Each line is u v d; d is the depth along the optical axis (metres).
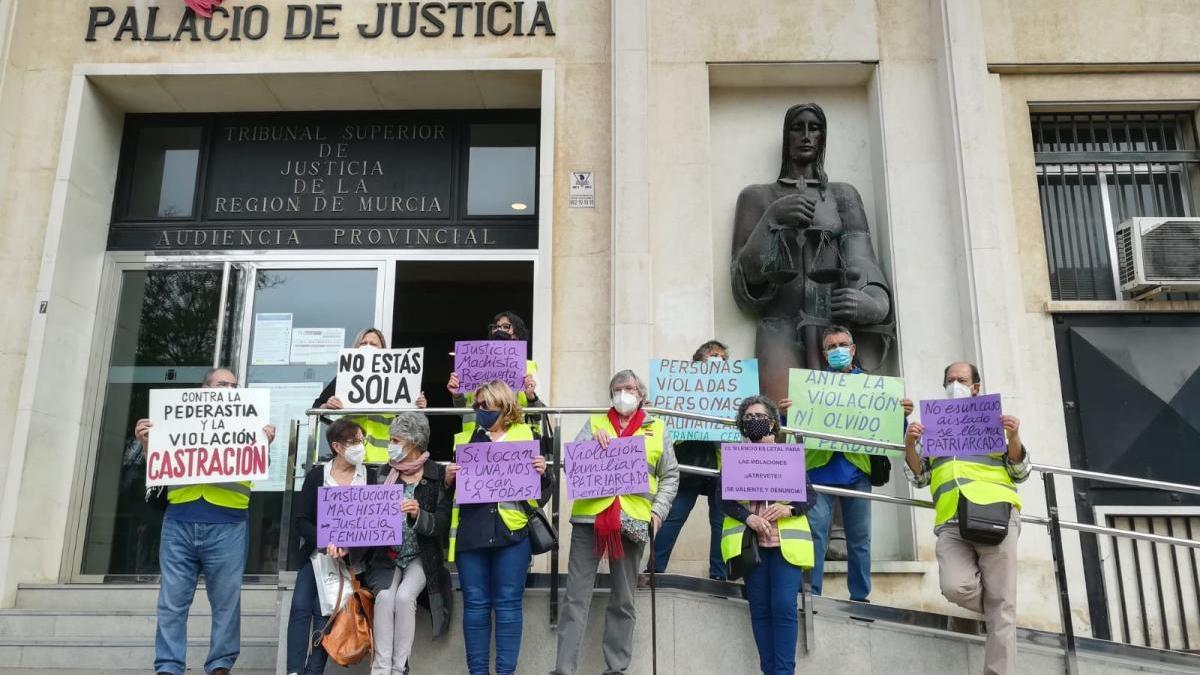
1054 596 6.92
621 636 5.07
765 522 5.04
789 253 7.40
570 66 8.08
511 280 8.94
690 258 7.61
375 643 5.05
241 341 8.28
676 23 8.06
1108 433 7.34
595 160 7.90
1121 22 7.98
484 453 5.14
